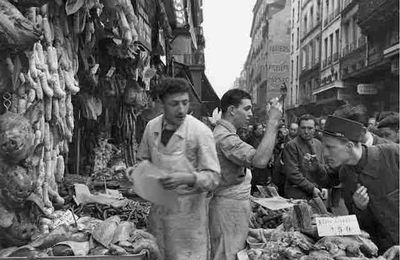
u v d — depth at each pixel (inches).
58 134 175.5
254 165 133.6
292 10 2203.5
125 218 183.5
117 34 233.3
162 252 129.3
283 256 131.1
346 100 1275.8
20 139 124.5
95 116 251.4
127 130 324.8
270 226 182.1
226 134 138.3
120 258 121.3
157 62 494.9
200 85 954.1
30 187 129.4
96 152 286.2
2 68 136.5
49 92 159.5
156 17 434.9
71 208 170.4
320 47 1632.6
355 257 125.3
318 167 177.8
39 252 127.6
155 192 118.9
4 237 130.7
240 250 141.5
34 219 141.0
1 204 127.6
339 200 197.9
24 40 128.8
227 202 140.8
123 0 209.8
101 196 206.4
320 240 132.0
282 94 140.1
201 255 126.6
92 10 210.1
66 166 260.5
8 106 142.1
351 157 128.0
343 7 1366.9
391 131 201.3
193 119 126.3
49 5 173.8
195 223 125.7
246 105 140.3
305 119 227.3
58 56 180.1
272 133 133.3
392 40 911.0
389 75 1015.0
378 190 127.4
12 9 128.8
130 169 126.6
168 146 123.8
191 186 119.0
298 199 216.5
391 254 123.6
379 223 132.6
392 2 848.3
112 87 281.1
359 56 1151.0
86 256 121.3
